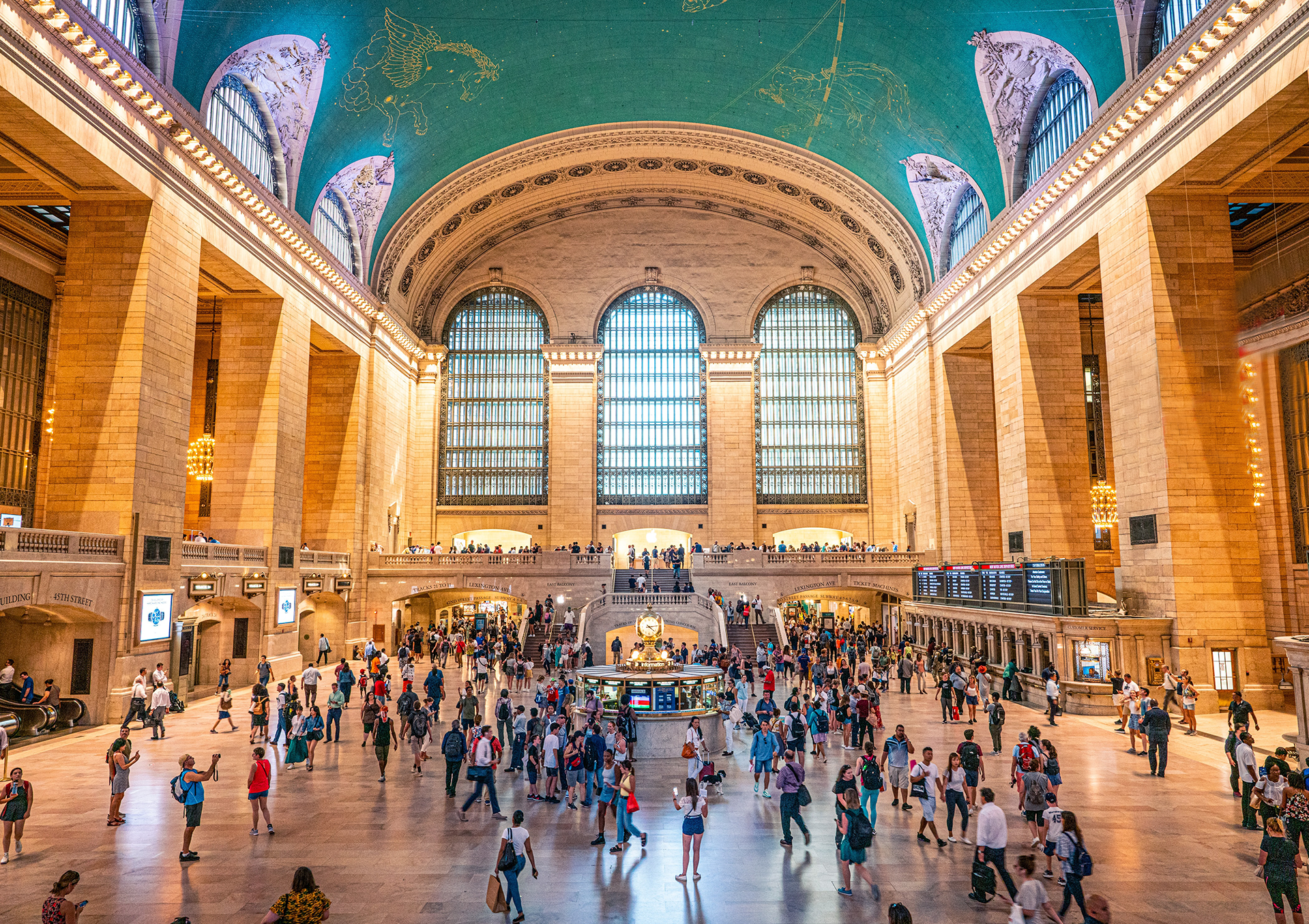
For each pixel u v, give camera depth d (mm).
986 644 26875
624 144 40375
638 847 11297
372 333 38250
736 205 46438
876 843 11359
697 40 31422
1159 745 14672
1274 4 17406
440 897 9383
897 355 43438
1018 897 7656
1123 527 23109
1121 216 23156
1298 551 24297
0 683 19609
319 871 10242
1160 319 21625
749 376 46375
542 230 47344
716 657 26203
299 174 29641
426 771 15805
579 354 46156
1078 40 24156
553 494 45406
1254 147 19578
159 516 21891
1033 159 29062
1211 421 21250
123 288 21469
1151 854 10727
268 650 28078
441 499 46062
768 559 38156
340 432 36531
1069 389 29016
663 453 46781
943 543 36312
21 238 25562
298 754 15609
